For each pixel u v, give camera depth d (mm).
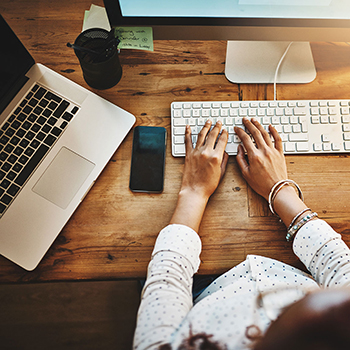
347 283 483
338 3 555
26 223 583
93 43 621
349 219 626
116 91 688
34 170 604
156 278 505
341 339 256
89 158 621
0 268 584
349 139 648
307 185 642
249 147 622
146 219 616
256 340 347
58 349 1219
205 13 569
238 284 552
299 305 298
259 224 619
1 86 608
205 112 652
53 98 639
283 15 579
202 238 609
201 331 412
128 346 1225
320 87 707
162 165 634
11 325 1230
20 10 726
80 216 612
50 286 1257
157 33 609
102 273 592
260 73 705
